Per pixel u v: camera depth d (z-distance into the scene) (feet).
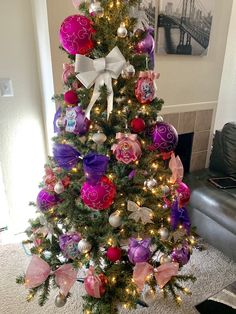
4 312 4.12
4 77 4.94
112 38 3.05
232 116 7.78
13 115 5.26
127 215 3.30
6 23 4.66
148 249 3.33
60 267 3.44
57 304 3.50
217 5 5.97
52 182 3.63
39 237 3.76
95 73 3.07
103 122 3.32
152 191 3.45
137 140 3.26
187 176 6.08
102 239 3.34
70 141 3.48
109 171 3.44
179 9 5.41
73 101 3.29
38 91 5.39
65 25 2.91
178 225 3.47
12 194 5.75
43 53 4.76
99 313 3.35
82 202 3.47
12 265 5.06
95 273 3.36
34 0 4.56
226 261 5.20
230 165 6.04
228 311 4.12
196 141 7.09
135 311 4.12
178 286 3.77
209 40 6.23
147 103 3.33
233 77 7.26
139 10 3.26
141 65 3.30
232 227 4.70
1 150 5.33
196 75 6.42
